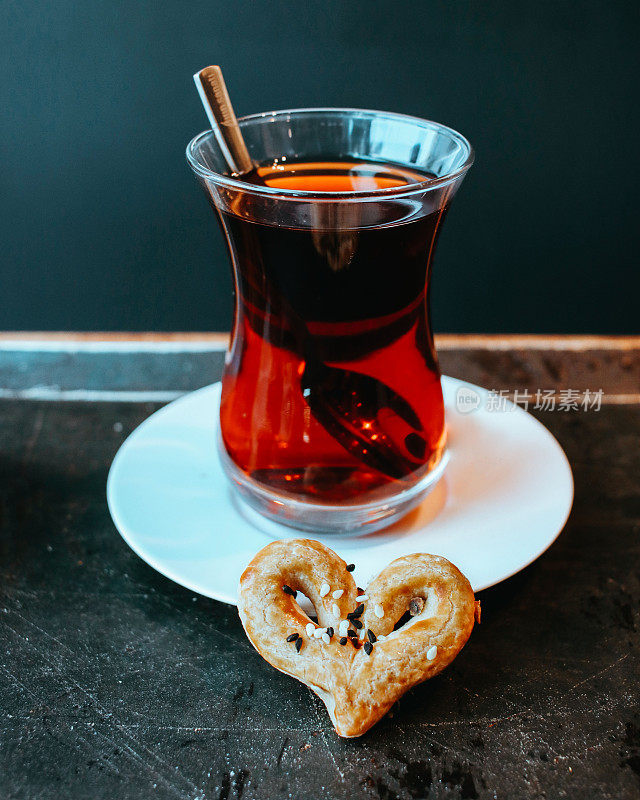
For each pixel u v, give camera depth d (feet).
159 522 0.90
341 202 0.75
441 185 0.77
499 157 1.31
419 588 0.79
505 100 1.28
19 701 0.80
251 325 0.84
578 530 0.96
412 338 0.84
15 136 1.29
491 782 0.75
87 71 1.25
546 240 1.38
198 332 1.46
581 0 1.20
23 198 1.34
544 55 1.24
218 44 1.23
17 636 0.85
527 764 0.76
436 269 1.40
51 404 1.15
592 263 1.40
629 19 1.21
